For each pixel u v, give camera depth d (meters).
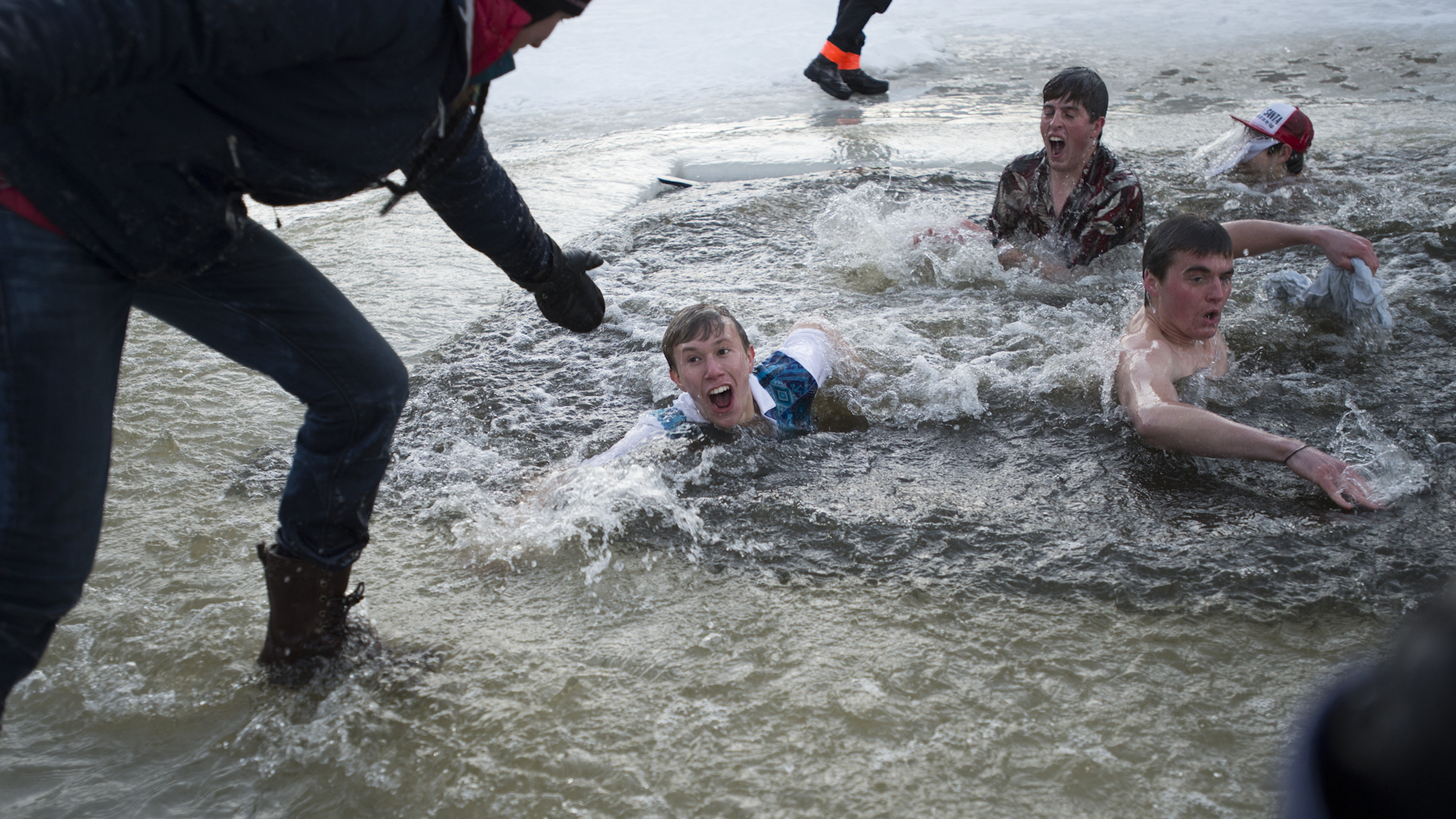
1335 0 11.59
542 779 1.88
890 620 2.29
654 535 2.66
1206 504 2.71
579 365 3.76
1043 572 2.43
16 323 1.40
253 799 1.88
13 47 1.11
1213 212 4.88
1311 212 4.79
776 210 5.41
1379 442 2.91
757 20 11.65
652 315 4.15
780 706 2.03
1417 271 4.04
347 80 1.43
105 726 2.06
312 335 1.78
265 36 1.28
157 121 1.39
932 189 5.62
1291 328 3.64
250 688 2.13
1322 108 6.79
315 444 1.90
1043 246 4.43
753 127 7.36
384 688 2.12
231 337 1.79
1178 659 2.12
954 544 2.57
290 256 1.77
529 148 7.20
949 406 3.31
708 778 1.86
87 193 1.41
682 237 5.07
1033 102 7.81
